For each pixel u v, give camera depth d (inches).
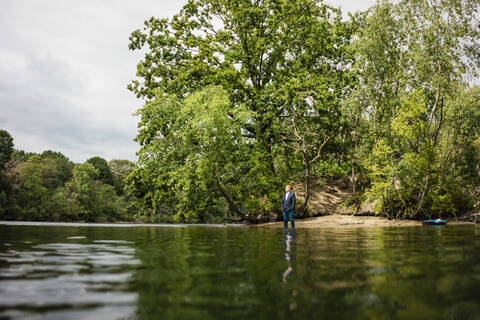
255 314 74.1
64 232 414.3
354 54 826.8
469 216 825.5
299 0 866.1
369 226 617.6
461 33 765.9
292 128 888.9
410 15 815.1
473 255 176.2
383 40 829.2
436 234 368.2
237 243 260.8
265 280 110.7
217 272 126.2
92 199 2876.5
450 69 777.6
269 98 819.4
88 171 2933.1
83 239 296.8
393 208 802.2
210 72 900.0
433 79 777.6
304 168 954.1
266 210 832.3
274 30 906.7
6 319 69.4
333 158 909.8
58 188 2851.9
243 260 159.3
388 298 87.4
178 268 135.8
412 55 816.3
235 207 827.4
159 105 754.2
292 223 566.3
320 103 780.0
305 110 838.5
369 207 835.4
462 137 863.1
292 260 158.4
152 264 147.3
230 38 929.5
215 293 93.0
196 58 910.4
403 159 770.2
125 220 3095.5
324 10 956.0
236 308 78.5
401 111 768.9
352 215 843.4
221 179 778.2
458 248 213.8
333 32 924.0
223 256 175.6
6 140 2603.3
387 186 748.6
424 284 104.2
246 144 834.2
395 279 111.5
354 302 83.6
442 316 72.7
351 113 789.9
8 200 2384.4
